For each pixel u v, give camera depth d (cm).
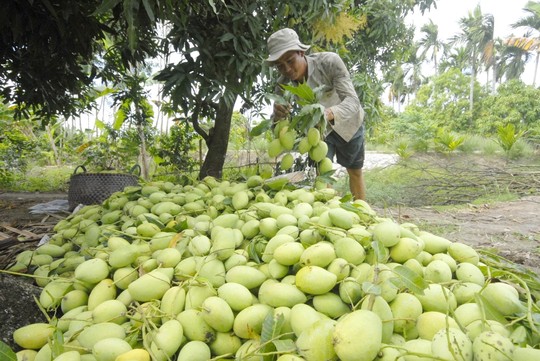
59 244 216
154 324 120
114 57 660
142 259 159
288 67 324
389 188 830
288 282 133
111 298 144
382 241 142
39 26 401
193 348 111
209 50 414
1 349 102
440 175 1015
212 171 600
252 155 1077
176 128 906
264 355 104
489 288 121
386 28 810
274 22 459
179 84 404
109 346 110
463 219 511
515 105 2325
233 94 438
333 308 119
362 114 345
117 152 953
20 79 541
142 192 252
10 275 169
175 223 194
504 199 717
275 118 269
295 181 255
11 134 1241
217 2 400
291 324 113
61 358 106
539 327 111
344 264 129
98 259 155
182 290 132
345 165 387
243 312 119
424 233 169
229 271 139
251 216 184
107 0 201
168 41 446
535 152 1432
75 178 453
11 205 656
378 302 112
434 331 109
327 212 162
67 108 652
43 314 150
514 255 323
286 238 150
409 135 1689
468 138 1562
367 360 93
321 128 239
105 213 245
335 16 489
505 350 94
